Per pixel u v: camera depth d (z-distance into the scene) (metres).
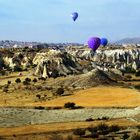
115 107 116.19
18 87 157.38
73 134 76.38
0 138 73.75
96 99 131.75
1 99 134.50
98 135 74.50
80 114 107.38
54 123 94.25
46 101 131.00
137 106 117.81
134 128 80.94
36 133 79.94
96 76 168.25
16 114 106.38
